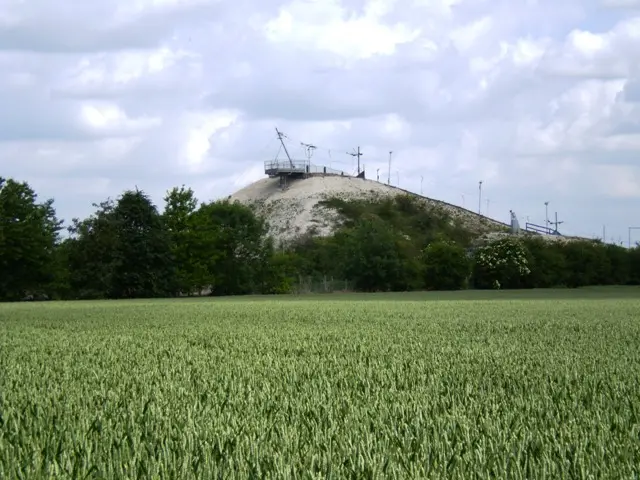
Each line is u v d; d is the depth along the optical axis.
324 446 6.39
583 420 7.65
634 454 6.19
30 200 79.81
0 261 76.50
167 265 84.56
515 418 7.49
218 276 89.00
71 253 81.12
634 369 11.98
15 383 10.59
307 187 151.62
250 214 91.56
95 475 5.70
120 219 82.50
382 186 157.12
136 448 6.37
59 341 19.02
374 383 10.38
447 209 145.12
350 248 89.25
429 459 6.07
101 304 53.44
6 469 5.82
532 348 15.96
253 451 6.30
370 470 5.64
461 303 46.00
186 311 37.53
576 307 38.38
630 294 68.00
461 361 13.37
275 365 12.53
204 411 8.12
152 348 16.56
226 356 14.48
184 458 6.00
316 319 28.64
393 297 65.12
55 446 6.48
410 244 94.75
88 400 9.01
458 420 7.52
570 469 5.77
